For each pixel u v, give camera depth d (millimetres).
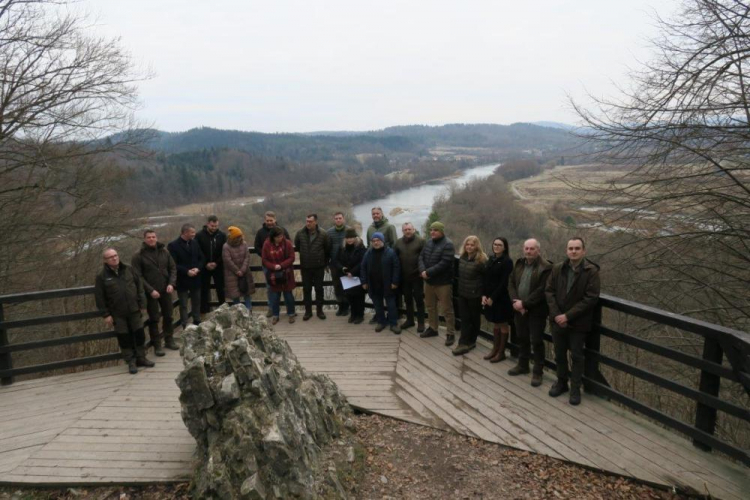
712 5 6160
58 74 9953
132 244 12688
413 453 3912
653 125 6754
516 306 4844
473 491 3471
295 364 4215
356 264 6746
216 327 3822
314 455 3457
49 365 5301
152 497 3383
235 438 3197
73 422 4309
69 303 11578
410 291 6574
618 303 4293
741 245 7008
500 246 5176
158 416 4398
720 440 3596
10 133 9484
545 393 4773
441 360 5633
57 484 3486
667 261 7496
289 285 6875
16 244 9859
